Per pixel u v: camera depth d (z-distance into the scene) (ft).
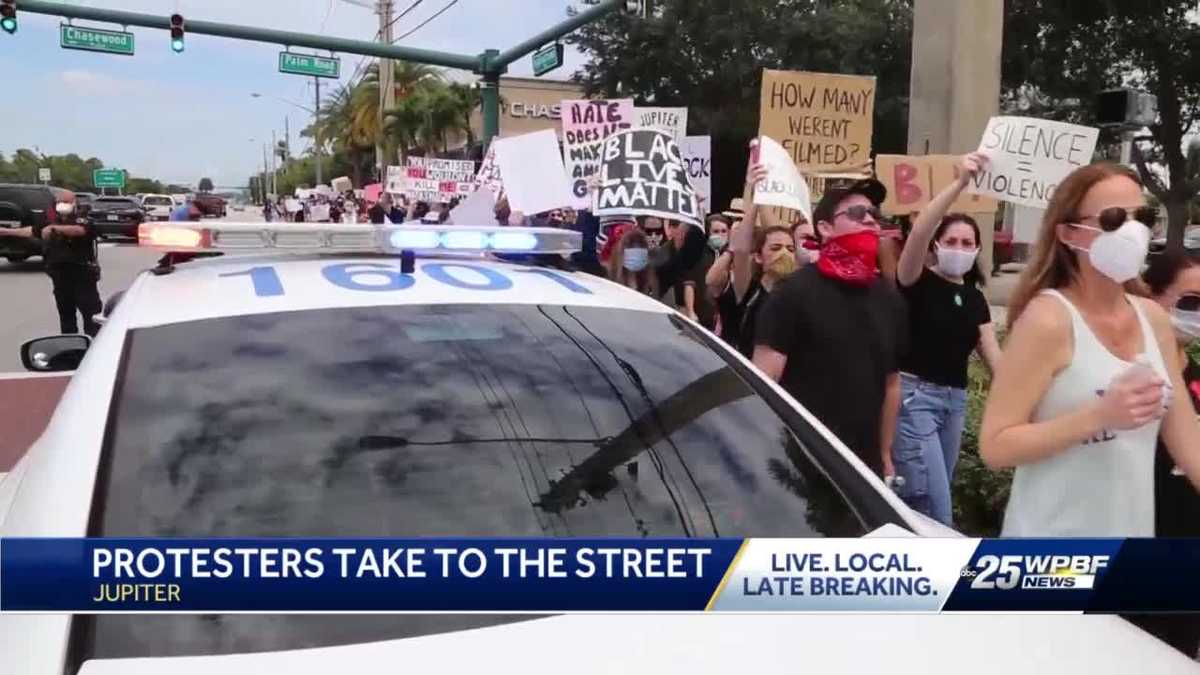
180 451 6.64
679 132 30.27
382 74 154.51
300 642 5.52
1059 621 6.03
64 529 5.90
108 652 5.41
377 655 5.36
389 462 6.77
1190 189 85.66
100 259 88.43
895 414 13.50
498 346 8.09
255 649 5.46
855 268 12.44
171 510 6.22
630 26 95.86
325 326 8.09
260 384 7.30
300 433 6.90
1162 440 9.20
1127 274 7.92
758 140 17.57
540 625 5.61
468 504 6.56
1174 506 10.61
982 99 31.37
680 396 7.89
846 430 12.64
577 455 7.08
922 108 31.94
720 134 99.96
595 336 8.48
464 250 10.19
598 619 5.67
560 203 26.00
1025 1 74.90
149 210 146.10
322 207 110.32
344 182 174.09
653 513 6.73
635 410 7.61
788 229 19.08
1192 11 75.87
